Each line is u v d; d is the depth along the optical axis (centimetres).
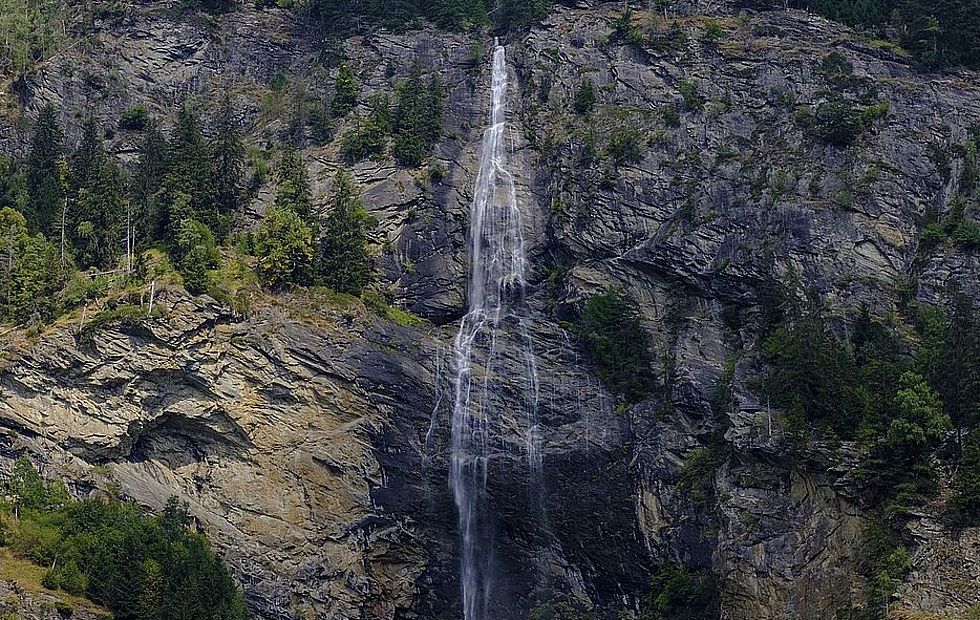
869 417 7912
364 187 9838
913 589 7238
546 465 8650
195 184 9488
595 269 9344
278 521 8425
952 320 8425
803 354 8156
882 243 9012
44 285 8669
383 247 9538
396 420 8712
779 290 8819
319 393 8650
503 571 8581
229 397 8519
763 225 9138
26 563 7644
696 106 9881
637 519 8444
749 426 8125
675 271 9162
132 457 8500
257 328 8669
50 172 9912
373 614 8462
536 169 9956
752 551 7912
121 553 7731
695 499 8344
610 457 8606
